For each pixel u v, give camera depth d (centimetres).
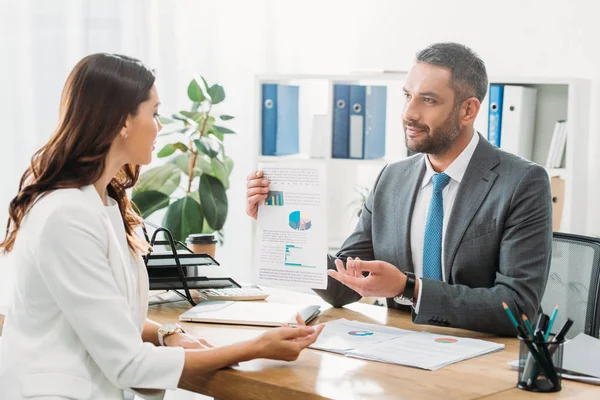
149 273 227
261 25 432
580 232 355
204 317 203
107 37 382
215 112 424
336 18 432
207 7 416
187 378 169
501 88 349
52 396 150
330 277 221
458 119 212
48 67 367
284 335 164
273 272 198
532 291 197
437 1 400
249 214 202
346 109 378
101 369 155
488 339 191
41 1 365
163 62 403
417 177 227
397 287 194
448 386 150
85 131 161
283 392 150
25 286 156
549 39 368
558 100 354
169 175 373
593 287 219
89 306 153
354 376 157
